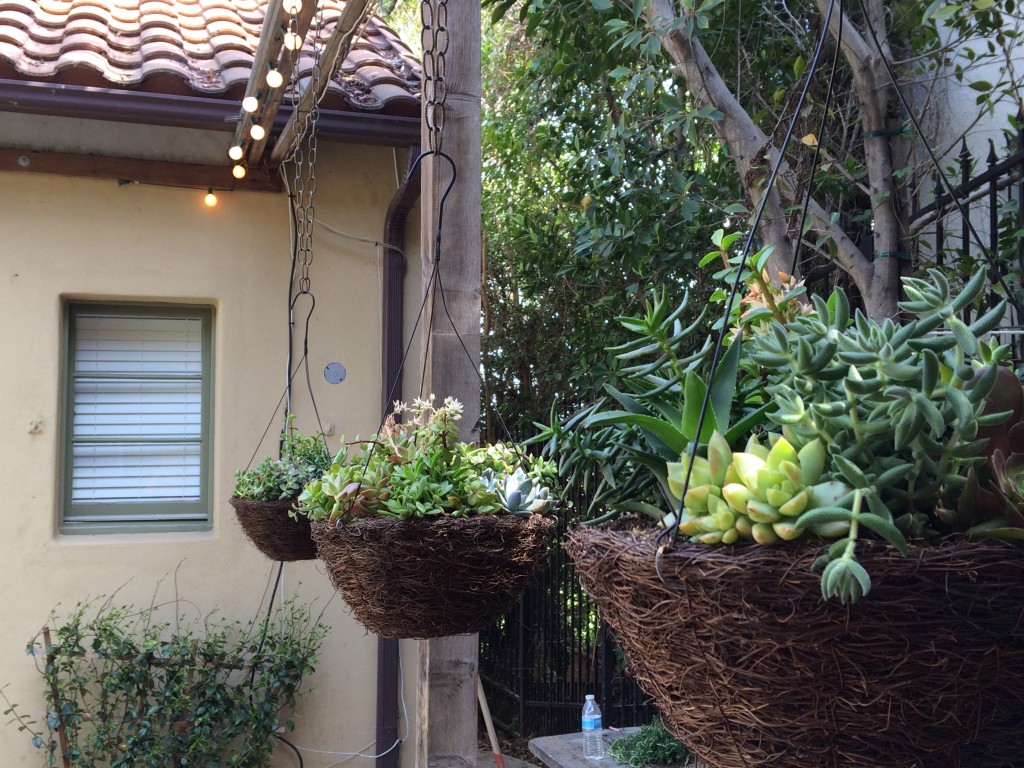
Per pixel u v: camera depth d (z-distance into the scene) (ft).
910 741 2.46
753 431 3.35
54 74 10.30
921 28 10.71
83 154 12.02
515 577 5.02
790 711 2.51
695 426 3.11
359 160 13.17
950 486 2.56
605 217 13.70
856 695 2.43
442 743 6.39
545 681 17.75
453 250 6.37
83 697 11.79
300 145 12.74
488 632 20.27
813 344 2.86
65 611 11.87
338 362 12.93
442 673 6.43
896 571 2.33
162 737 11.78
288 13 7.86
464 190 6.41
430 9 5.90
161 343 12.87
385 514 4.96
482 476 5.33
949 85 11.03
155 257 12.42
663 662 2.74
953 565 2.33
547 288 18.28
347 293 13.04
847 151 10.94
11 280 11.92
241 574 12.45
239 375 12.62
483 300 19.54
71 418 12.43
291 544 8.79
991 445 2.64
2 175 11.93
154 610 12.14
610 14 11.81
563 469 3.91
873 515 2.35
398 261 13.02
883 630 2.35
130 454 12.65
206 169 12.40
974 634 2.35
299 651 12.26
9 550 11.74
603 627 15.64
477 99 6.50
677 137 13.66
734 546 2.57
